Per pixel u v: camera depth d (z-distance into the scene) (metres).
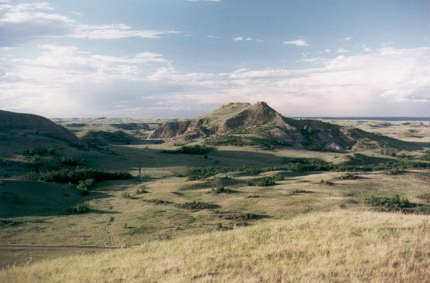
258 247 19.67
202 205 85.31
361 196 91.12
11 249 53.00
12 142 162.00
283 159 191.38
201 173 137.88
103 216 78.75
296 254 17.66
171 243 24.55
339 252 17.11
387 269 14.51
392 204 79.06
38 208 85.94
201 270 16.48
